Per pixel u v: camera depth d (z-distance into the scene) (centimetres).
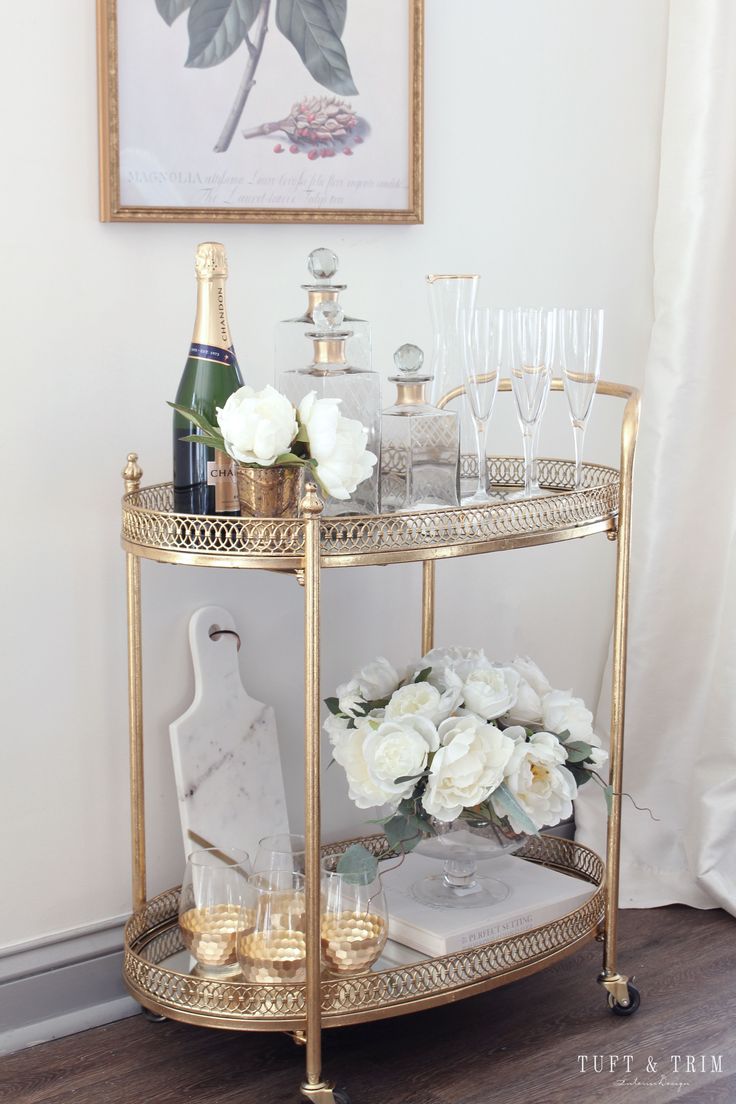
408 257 190
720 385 207
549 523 157
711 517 210
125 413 167
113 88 159
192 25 164
